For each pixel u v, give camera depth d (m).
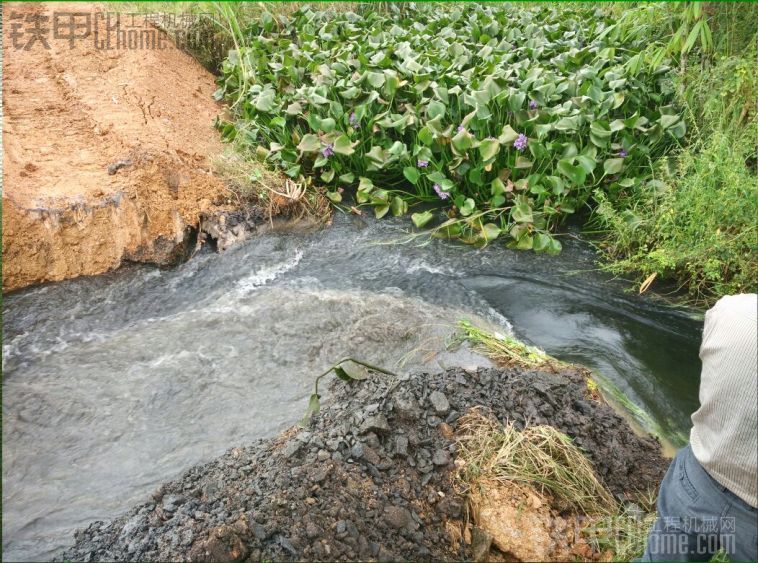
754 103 4.57
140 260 4.38
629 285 4.32
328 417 2.93
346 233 4.85
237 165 4.93
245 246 4.62
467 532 2.46
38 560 2.42
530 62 5.72
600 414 3.03
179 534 2.35
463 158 4.75
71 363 3.54
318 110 5.25
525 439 2.71
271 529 2.29
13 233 4.02
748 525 1.73
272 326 3.84
